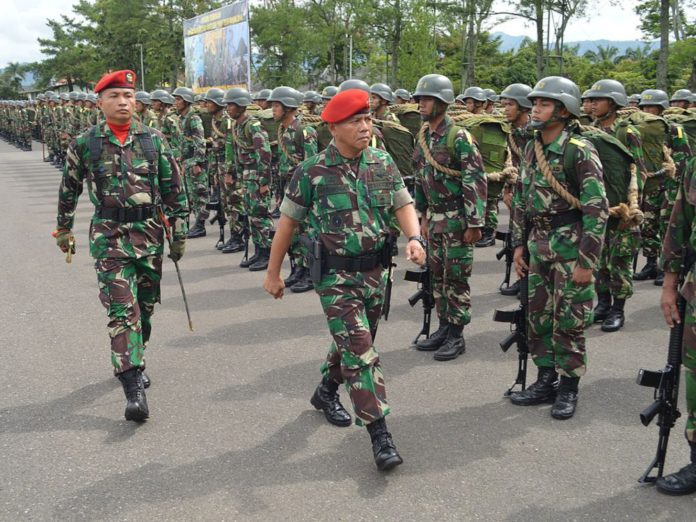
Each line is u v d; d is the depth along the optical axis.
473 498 3.20
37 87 98.69
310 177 3.43
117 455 3.62
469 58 40.38
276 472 3.44
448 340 5.12
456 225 4.90
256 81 62.16
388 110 9.23
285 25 57.41
